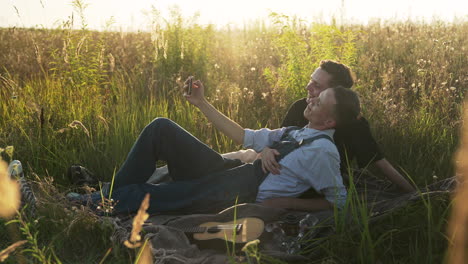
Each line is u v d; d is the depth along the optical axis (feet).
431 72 20.89
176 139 11.50
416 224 9.92
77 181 12.88
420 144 15.84
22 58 28.45
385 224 10.06
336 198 10.16
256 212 10.43
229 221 10.39
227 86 23.08
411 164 14.65
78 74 20.56
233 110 18.98
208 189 11.34
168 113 19.29
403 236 9.82
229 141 16.49
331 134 11.30
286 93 19.92
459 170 11.92
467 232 8.77
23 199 10.84
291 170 11.07
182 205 11.15
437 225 9.46
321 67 12.35
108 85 22.85
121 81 23.94
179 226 10.23
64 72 21.08
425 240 9.46
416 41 31.12
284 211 10.64
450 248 8.54
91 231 10.46
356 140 12.26
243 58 30.55
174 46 25.45
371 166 14.60
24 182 10.96
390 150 15.55
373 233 9.76
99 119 17.06
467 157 12.14
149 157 11.51
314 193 11.43
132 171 11.50
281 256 9.12
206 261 8.95
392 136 16.03
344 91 10.80
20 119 17.22
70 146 16.22
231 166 12.11
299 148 11.07
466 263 8.36
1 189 7.24
